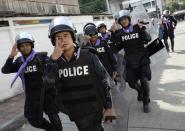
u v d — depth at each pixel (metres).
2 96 8.77
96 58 3.27
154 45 6.17
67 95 3.29
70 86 3.25
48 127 4.62
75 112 3.31
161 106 6.30
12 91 9.18
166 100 6.66
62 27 3.06
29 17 10.66
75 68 3.21
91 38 5.89
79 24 16.70
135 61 6.02
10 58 4.55
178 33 22.95
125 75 6.24
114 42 6.15
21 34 4.45
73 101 3.28
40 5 14.28
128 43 6.03
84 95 3.25
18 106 7.89
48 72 3.20
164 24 12.88
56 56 3.15
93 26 5.86
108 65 5.99
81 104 3.27
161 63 11.00
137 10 7.00
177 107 6.12
